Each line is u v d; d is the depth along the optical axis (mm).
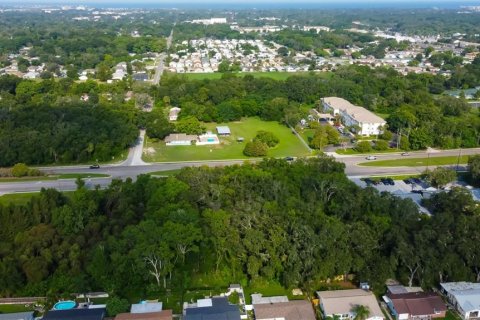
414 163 180625
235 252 103875
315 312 93938
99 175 165625
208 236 105625
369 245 103625
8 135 178125
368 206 123312
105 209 126625
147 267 99812
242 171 140375
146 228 102375
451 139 198625
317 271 99062
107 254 101875
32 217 119875
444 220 111000
